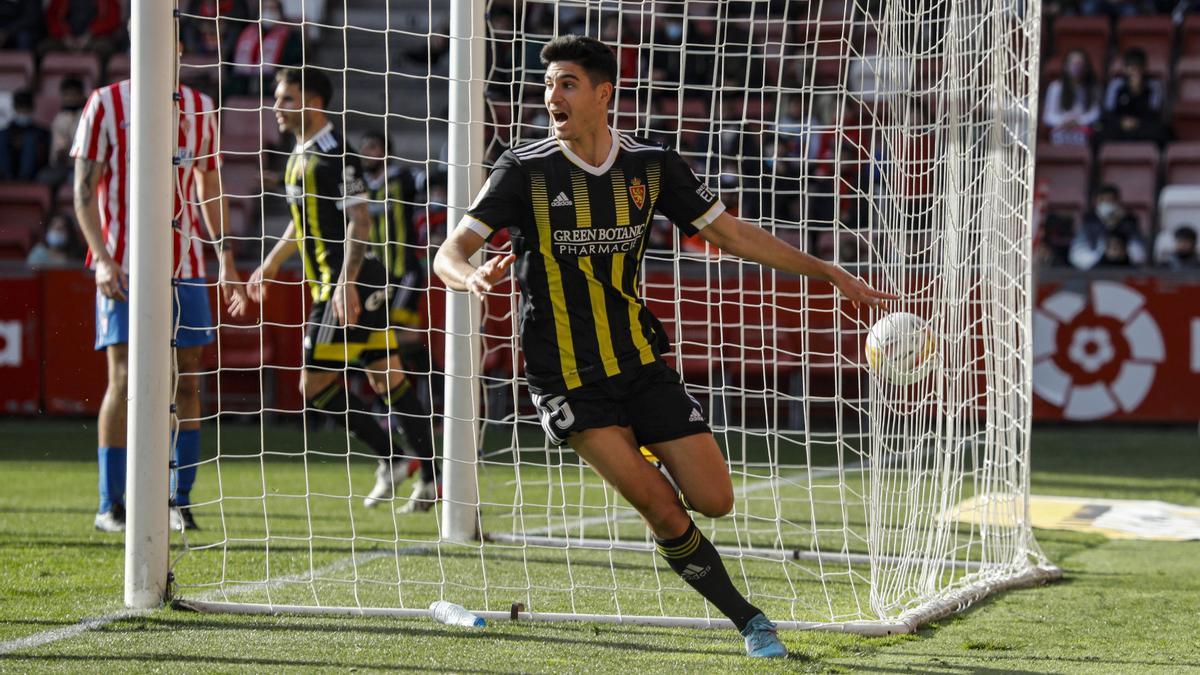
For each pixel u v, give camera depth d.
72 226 47.47
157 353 14.88
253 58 53.12
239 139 51.72
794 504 26.33
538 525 23.20
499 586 16.89
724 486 12.54
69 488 26.56
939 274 16.02
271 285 40.94
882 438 15.66
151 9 14.87
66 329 41.12
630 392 12.48
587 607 15.74
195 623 14.10
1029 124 20.20
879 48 15.52
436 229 39.91
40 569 17.31
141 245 14.83
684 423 12.51
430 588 16.73
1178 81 56.84
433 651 12.94
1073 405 41.75
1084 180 51.69
